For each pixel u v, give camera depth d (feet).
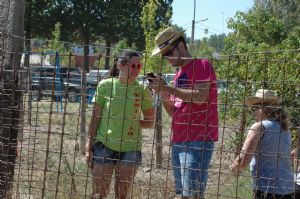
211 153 15.29
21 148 17.90
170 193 16.01
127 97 15.85
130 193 16.58
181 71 15.72
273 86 18.28
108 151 16.69
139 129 16.98
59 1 141.18
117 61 17.12
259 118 15.23
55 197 16.19
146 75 15.35
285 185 14.73
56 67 17.34
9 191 17.88
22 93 18.08
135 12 149.18
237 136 18.65
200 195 14.97
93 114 16.84
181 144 15.39
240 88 19.17
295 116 18.01
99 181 16.63
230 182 16.80
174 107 15.69
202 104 15.15
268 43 39.22
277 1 128.57
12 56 18.28
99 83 16.93
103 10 146.10
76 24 143.54
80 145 20.03
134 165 16.08
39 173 18.61
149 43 38.34
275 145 14.70
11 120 17.93
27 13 138.10
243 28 39.34
